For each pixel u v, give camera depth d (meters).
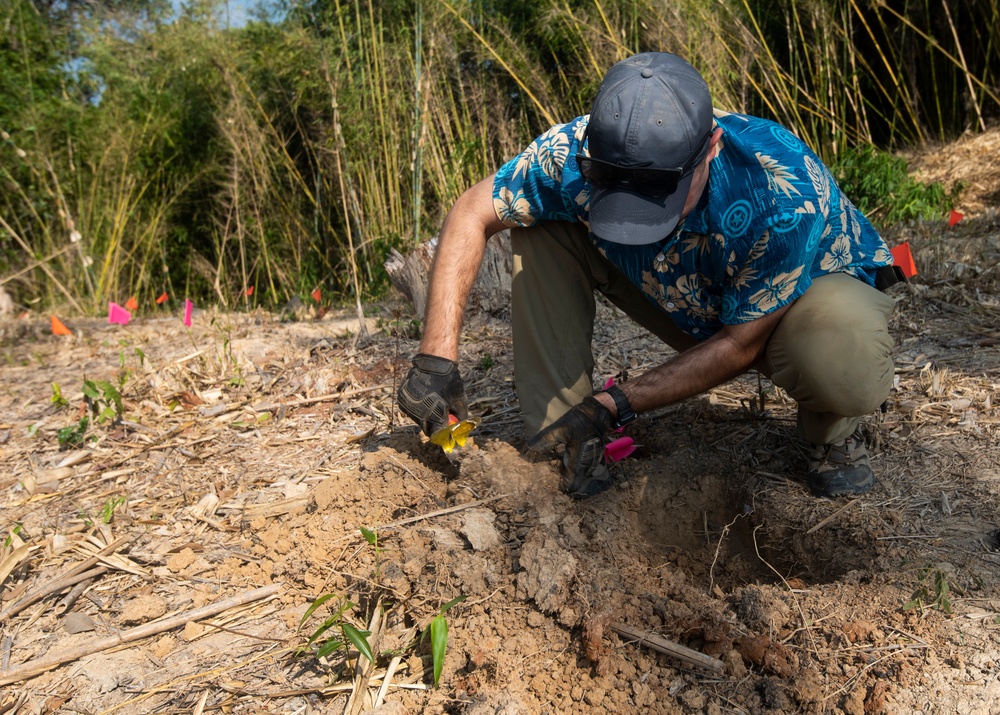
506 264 4.16
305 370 3.66
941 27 7.23
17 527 2.36
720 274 1.94
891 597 1.85
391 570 2.00
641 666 1.72
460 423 2.00
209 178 7.31
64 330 3.93
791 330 1.97
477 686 1.72
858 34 7.62
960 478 2.30
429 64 5.81
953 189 6.11
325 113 6.03
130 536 2.38
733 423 2.70
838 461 2.25
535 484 2.27
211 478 2.72
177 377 3.54
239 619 2.01
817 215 1.81
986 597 1.82
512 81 6.28
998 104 7.37
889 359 2.01
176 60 7.06
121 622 2.01
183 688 1.78
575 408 2.12
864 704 1.59
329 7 5.98
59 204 6.94
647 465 2.44
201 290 7.91
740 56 6.49
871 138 7.35
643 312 2.40
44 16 7.90
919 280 3.97
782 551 2.21
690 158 1.73
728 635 1.77
